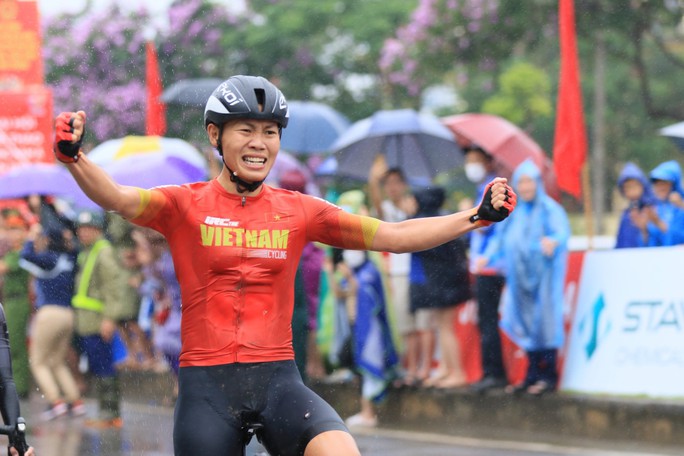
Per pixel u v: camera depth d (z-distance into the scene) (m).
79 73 39.53
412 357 18.97
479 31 35.25
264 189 8.76
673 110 35.75
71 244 20.89
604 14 31.42
